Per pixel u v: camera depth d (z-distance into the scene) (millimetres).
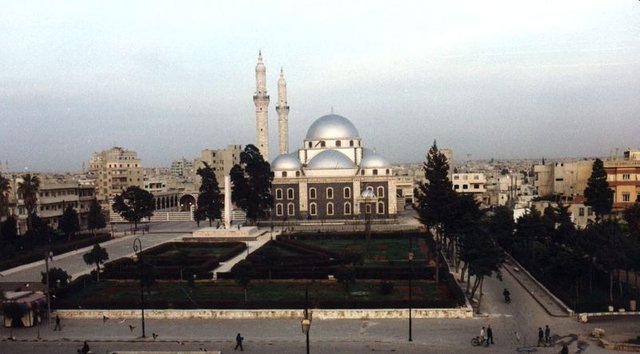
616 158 165125
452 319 63875
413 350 53000
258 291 75250
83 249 124625
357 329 60562
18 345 56688
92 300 70062
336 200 169375
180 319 65875
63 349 55250
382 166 168875
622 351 51125
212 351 51844
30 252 113562
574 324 60750
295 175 172625
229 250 112500
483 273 66938
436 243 108188
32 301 63875
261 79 191500
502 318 64000
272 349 54094
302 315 65312
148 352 51656
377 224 157125
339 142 184625
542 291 76562
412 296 71125
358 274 82938
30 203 130250
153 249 112250
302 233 134000
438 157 94625
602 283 78500
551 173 162750
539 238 100188
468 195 92375
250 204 150125
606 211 117750
